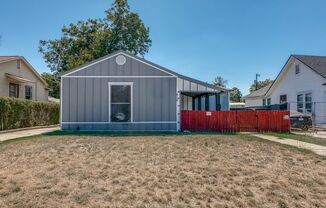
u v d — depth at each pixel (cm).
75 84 1290
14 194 418
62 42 3406
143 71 1313
